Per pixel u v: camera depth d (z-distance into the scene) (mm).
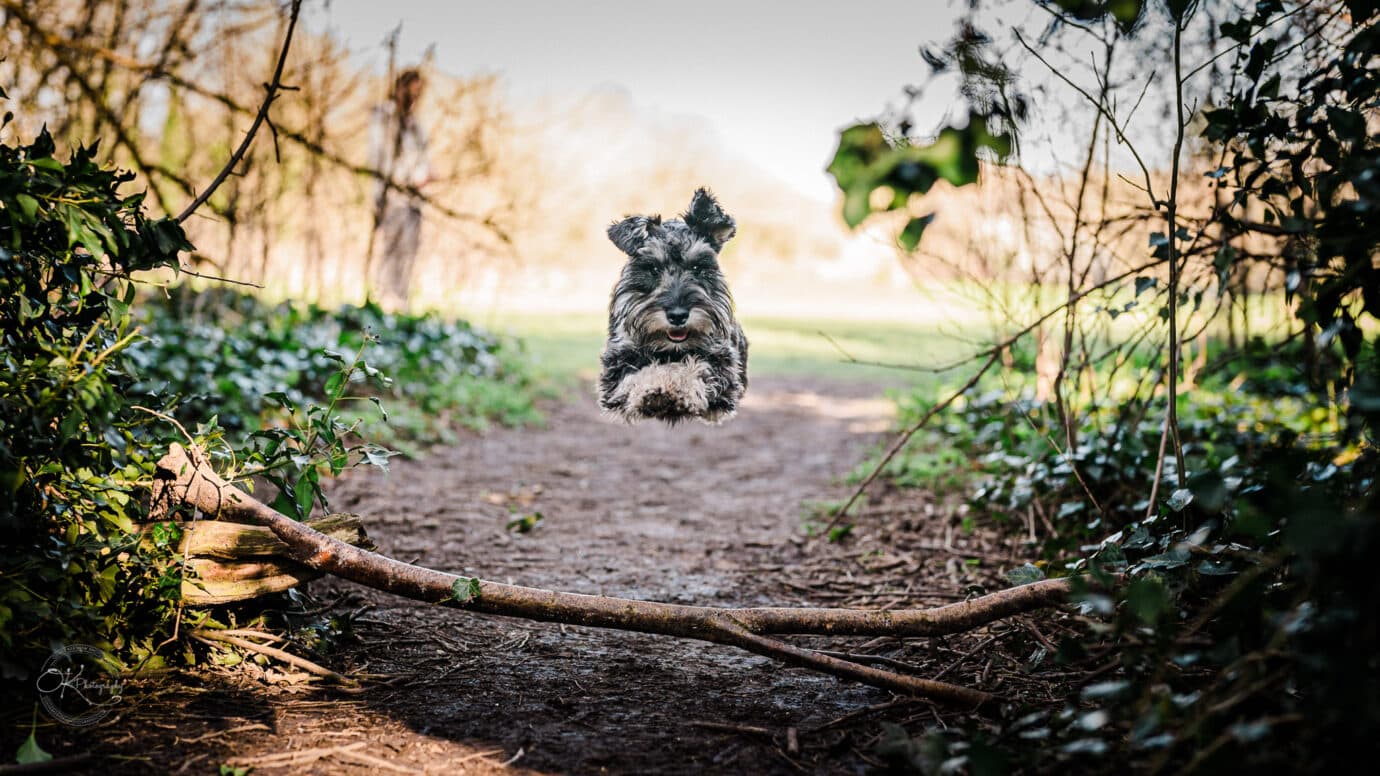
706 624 1301
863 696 1313
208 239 3377
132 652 1256
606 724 1230
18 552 1141
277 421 2539
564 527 2121
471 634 1485
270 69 2809
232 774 1079
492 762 1135
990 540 1954
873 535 2029
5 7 1651
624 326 1810
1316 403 2223
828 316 7625
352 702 1254
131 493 1272
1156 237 1493
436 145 3762
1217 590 1301
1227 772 946
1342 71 1242
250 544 1301
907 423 3021
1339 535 849
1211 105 1523
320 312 3387
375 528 2002
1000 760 1003
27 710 1155
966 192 2305
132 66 1707
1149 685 1148
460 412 3154
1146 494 1816
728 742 1190
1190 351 2344
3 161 1146
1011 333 2580
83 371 1174
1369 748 885
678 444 3088
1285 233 1370
